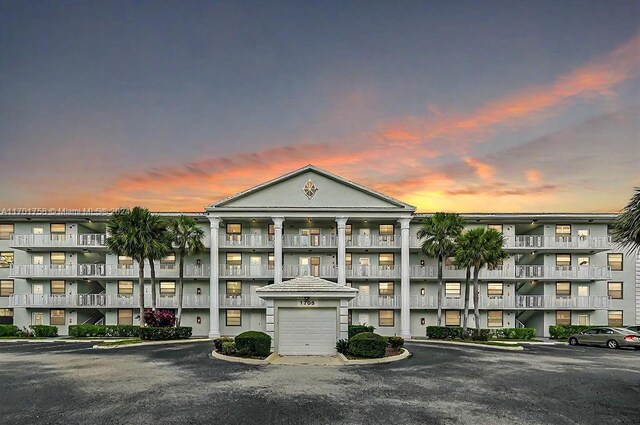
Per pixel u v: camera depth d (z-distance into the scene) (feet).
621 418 41.22
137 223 117.19
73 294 133.90
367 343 73.82
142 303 117.80
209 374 60.54
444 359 76.95
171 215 131.85
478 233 118.21
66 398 47.11
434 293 136.67
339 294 79.51
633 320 135.03
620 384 56.24
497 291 136.36
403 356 76.48
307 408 43.32
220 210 128.16
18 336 125.39
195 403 44.96
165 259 135.03
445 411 42.80
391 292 135.85
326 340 79.51
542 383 56.39
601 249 133.59
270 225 137.59
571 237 134.31
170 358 75.82
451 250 124.98
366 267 133.49
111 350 88.74
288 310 80.23
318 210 128.88
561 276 134.10
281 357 76.54
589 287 136.77
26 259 137.18
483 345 104.42
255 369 64.59
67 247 132.77
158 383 54.54
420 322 135.74
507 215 132.98
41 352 86.07
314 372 62.44
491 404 45.60
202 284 136.15
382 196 128.98
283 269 132.26
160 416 40.60
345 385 53.83
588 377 60.90
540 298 134.41
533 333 125.49
